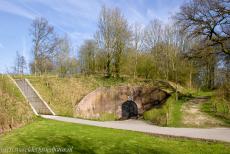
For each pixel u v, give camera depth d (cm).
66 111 2948
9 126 1711
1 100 2069
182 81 4753
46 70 5350
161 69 4841
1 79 2541
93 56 5219
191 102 3194
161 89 3781
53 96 3219
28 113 2197
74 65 5503
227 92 3219
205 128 2048
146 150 1241
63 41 5591
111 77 4372
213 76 5009
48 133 1560
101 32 4788
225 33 3020
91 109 3584
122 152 1191
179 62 4550
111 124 2234
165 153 1207
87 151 1185
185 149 1280
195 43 4288
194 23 3125
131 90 3975
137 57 4875
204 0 3017
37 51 4931
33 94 3025
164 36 4919
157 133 1675
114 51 4709
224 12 2923
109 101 3881
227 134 1680
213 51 3159
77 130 1706
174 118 2448
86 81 4000
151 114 3139
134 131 1770
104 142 1362
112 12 4756
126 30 4741
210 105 2920
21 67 5250
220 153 1217
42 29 4947
